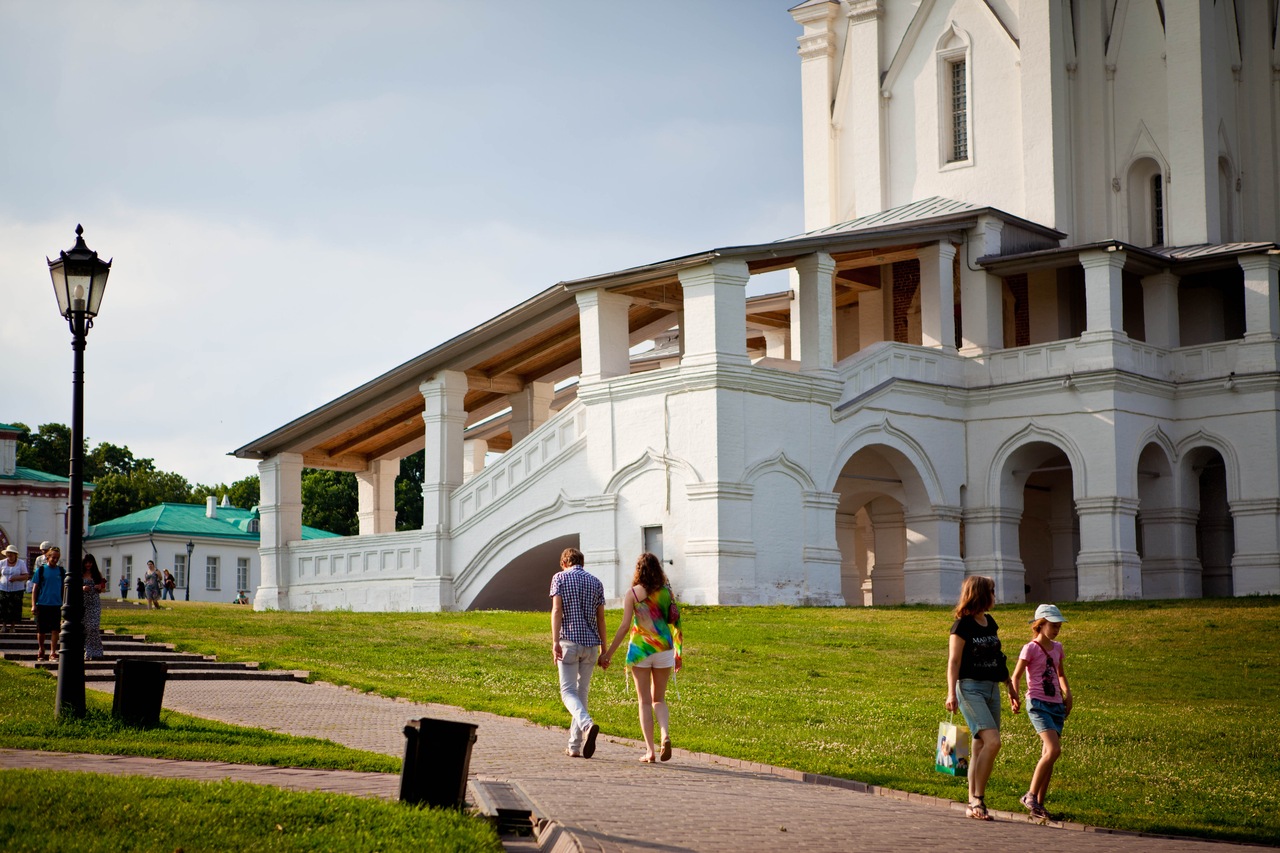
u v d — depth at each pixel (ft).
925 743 58.13
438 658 86.17
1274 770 55.11
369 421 160.35
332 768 44.62
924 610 112.78
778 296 151.12
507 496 135.64
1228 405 132.67
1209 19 150.10
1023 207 154.92
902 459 131.64
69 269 56.44
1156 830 42.86
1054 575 150.51
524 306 133.28
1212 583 145.48
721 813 39.60
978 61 160.25
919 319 152.35
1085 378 129.29
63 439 337.72
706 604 115.75
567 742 53.78
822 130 175.32
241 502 346.54
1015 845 37.29
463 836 33.12
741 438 118.32
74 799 33.83
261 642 91.56
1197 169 148.36
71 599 54.65
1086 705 72.18
